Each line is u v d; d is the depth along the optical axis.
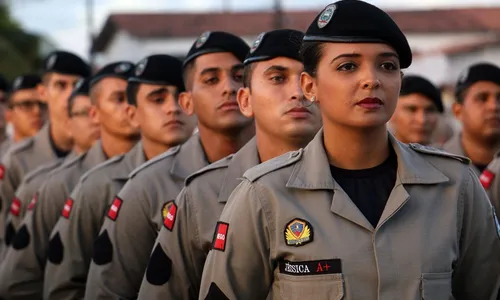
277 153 3.88
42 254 5.45
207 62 4.40
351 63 2.76
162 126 4.97
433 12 33.62
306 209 2.84
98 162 5.63
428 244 2.78
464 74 5.87
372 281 2.74
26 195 6.20
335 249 2.76
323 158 2.89
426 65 25.16
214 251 3.03
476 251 2.96
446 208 2.85
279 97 3.80
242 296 2.99
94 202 4.90
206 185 3.82
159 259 3.78
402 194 2.81
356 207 2.80
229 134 4.42
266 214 2.89
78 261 4.90
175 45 31.50
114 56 32.53
